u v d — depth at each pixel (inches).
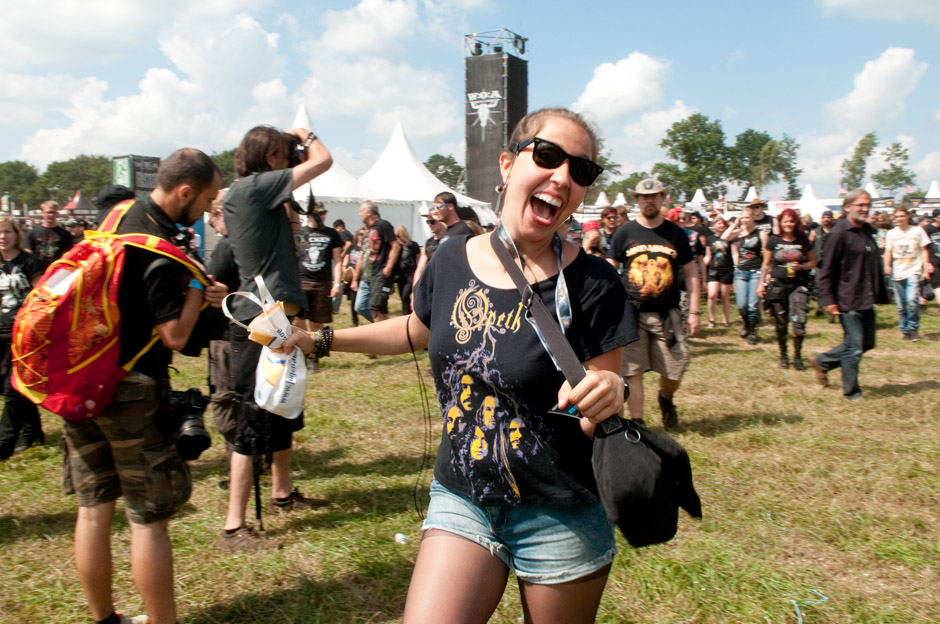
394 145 1010.7
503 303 64.9
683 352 209.3
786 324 324.2
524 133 65.9
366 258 408.2
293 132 142.1
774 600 119.6
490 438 65.4
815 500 164.9
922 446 204.5
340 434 223.8
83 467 99.9
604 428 61.7
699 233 478.6
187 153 104.1
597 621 114.3
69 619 116.3
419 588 64.6
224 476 183.9
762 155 4436.5
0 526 153.6
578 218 770.8
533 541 65.7
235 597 122.0
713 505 161.2
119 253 93.4
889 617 115.0
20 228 203.6
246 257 135.3
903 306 429.1
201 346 107.9
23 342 90.1
